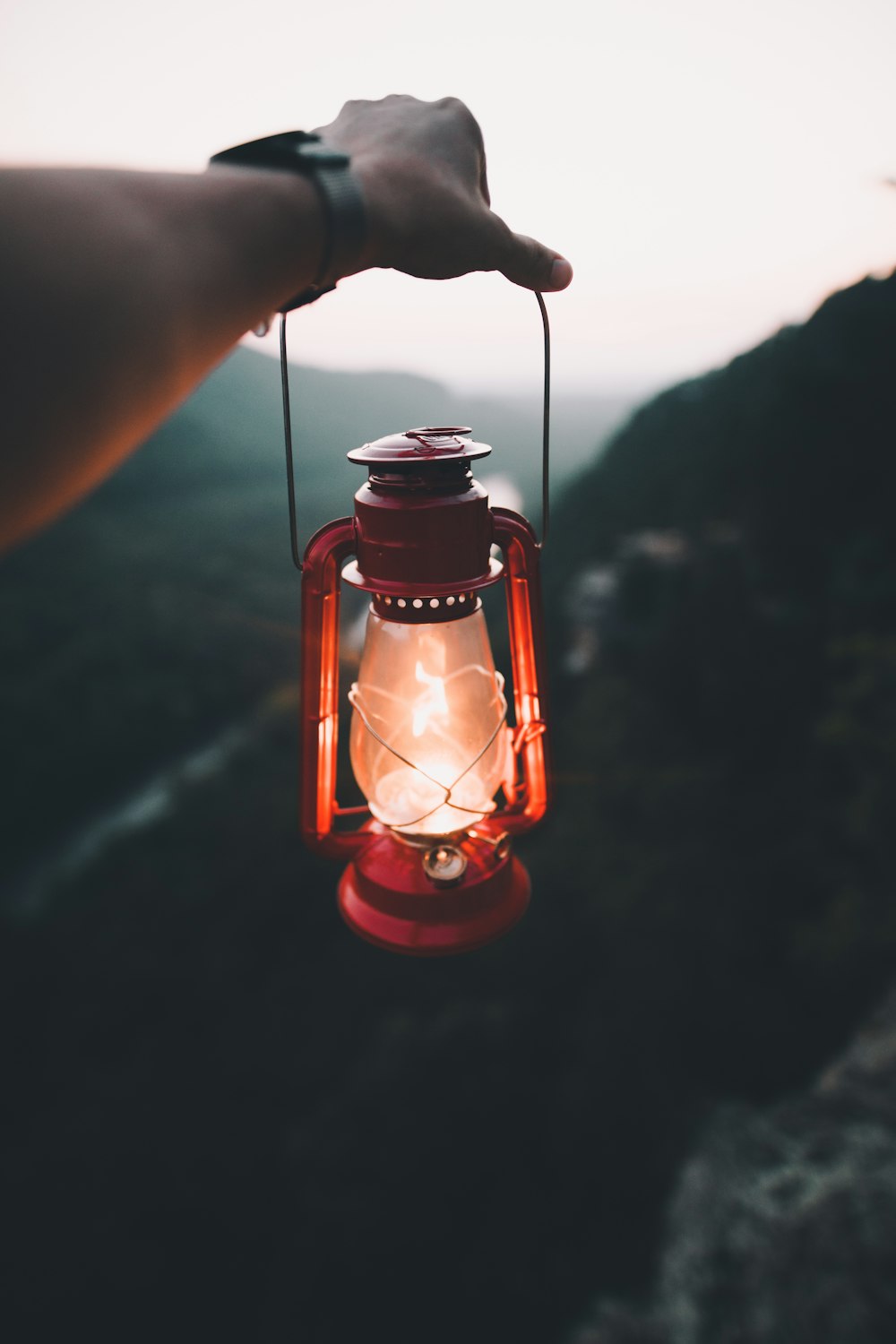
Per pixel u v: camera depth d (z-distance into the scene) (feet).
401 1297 51.60
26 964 99.55
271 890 102.83
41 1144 74.38
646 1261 40.42
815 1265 31.96
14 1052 89.76
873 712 58.54
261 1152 67.92
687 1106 48.14
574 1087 54.34
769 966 55.52
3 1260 62.59
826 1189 34.42
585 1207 48.34
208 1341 55.52
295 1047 77.51
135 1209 65.98
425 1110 59.57
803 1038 48.03
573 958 65.82
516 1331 44.93
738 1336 32.07
